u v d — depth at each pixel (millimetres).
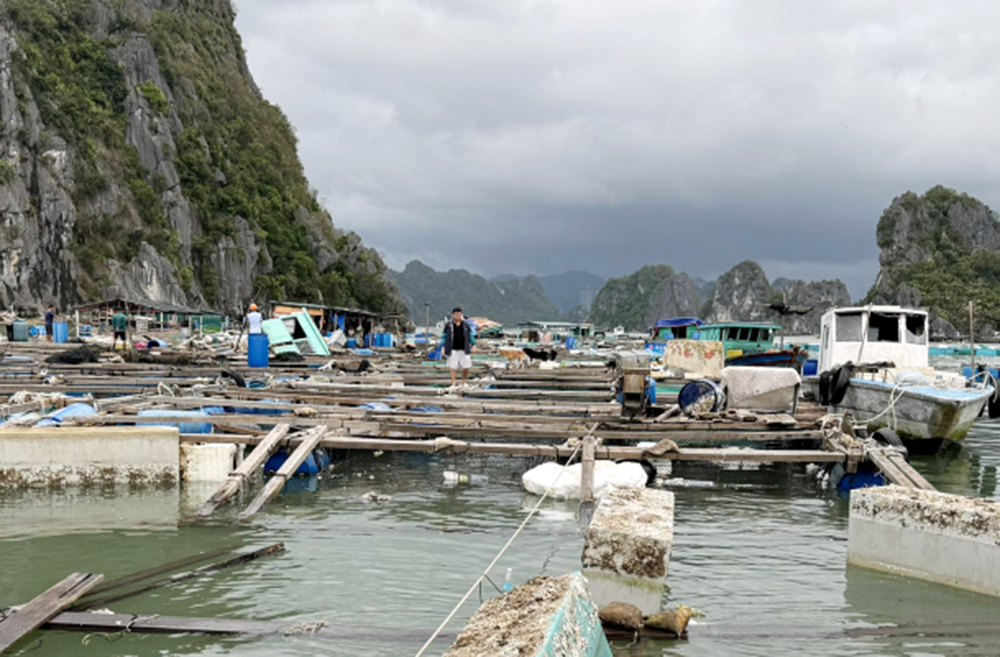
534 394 16672
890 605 6047
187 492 9531
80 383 16516
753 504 9812
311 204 127250
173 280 90000
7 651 4926
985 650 5227
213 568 6723
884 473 9656
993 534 6223
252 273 105188
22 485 9547
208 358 24297
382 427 11633
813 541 8016
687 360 23781
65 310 79312
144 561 6902
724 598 6223
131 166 94438
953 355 49000
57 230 80938
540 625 2898
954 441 15039
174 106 104375
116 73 96688
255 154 117875
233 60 131875
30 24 89125
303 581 6426
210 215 102500
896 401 14125
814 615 5840
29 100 81750
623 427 12055
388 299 122625
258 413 13078
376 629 5355
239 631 5270
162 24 111625
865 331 17250
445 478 10844
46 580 6398
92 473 9656
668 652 5066
